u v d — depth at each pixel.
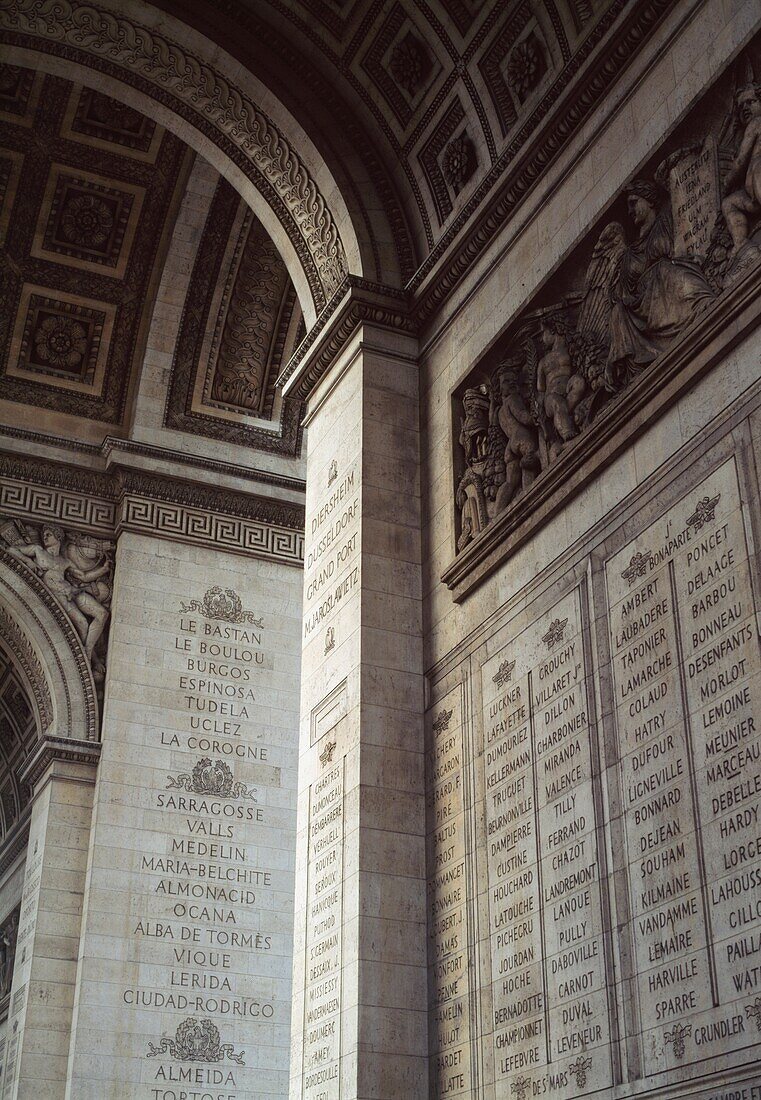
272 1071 27.61
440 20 22.66
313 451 23.89
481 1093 16.61
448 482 20.95
